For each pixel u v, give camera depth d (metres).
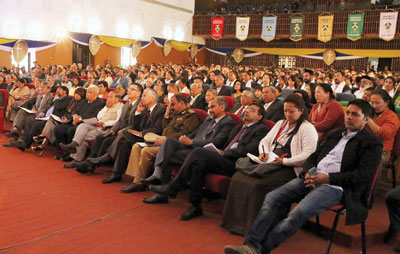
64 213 3.73
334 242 3.32
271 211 2.95
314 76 11.30
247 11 21.17
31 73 12.93
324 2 22.08
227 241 3.26
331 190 2.95
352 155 3.03
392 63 19.20
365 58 19.61
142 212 3.86
